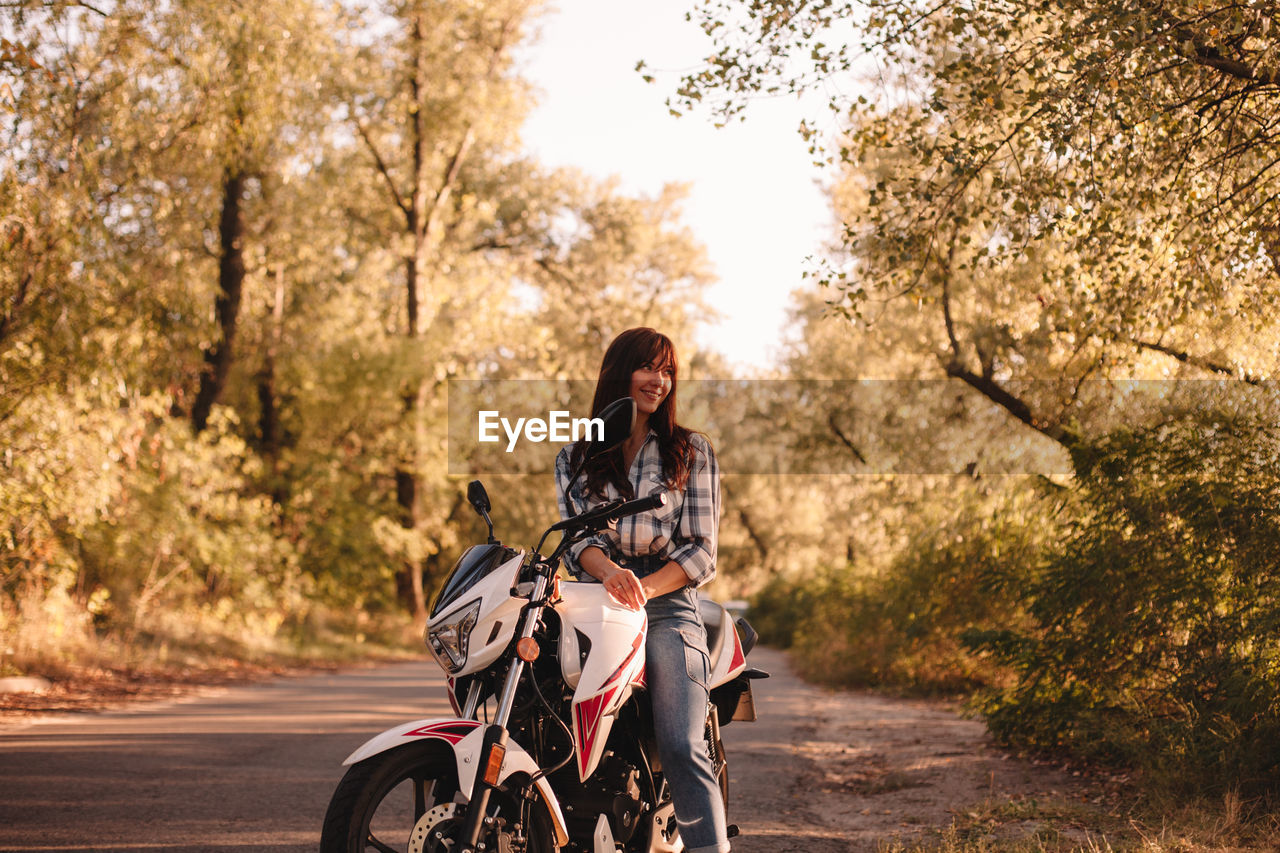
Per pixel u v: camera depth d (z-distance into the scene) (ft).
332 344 90.12
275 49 52.06
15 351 39.96
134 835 16.79
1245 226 24.57
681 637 11.85
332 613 85.46
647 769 11.82
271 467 82.74
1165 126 23.63
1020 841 16.40
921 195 26.48
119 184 45.83
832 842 17.60
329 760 24.89
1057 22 25.08
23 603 41.39
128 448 46.55
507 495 106.63
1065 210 26.22
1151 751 20.11
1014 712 25.12
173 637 54.34
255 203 78.48
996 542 39.37
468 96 91.56
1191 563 21.36
